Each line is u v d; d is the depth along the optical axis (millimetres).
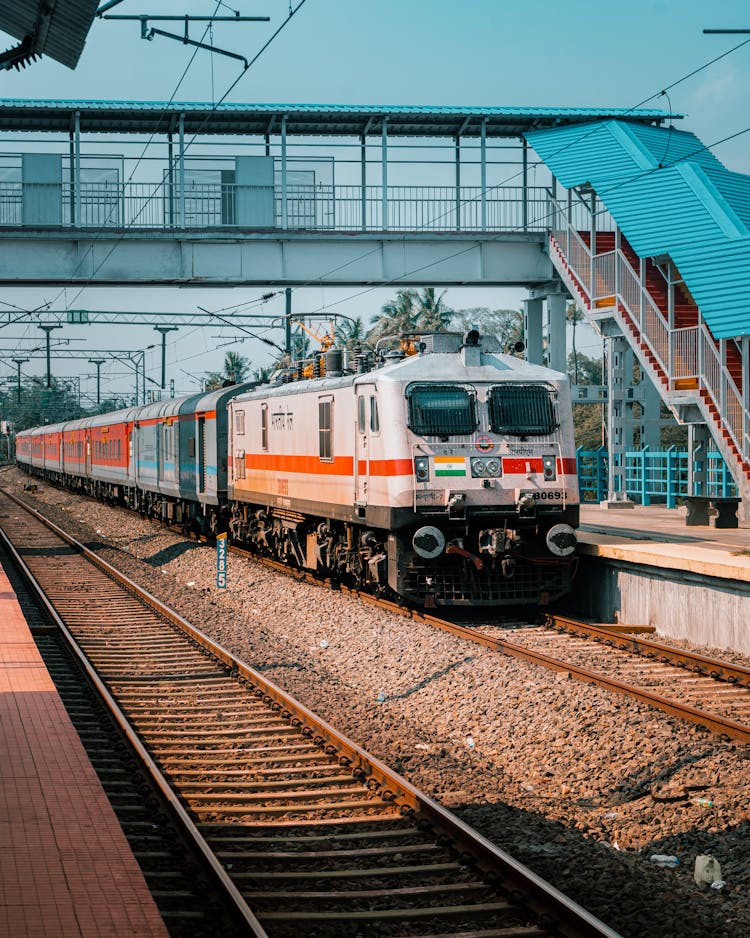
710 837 7699
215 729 10586
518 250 29656
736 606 13547
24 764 8039
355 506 16719
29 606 18266
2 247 27594
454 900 6605
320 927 6254
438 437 15539
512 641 14188
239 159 29312
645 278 25688
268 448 21422
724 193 25172
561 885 6828
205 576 22109
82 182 28391
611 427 28672
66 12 11016
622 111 29906
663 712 10438
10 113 28172
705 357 22203
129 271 27984
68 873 5887
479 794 8648
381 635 14672
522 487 15773
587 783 9055
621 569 16125
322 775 9117
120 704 11578
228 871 7020
